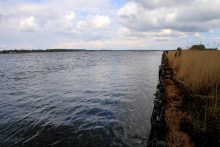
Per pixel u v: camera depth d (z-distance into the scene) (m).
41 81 22.89
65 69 37.31
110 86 19.75
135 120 10.27
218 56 14.16
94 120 10.32
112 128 9.30
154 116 7.00
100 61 64.56
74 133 8.86
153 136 5.71
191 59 15.09
